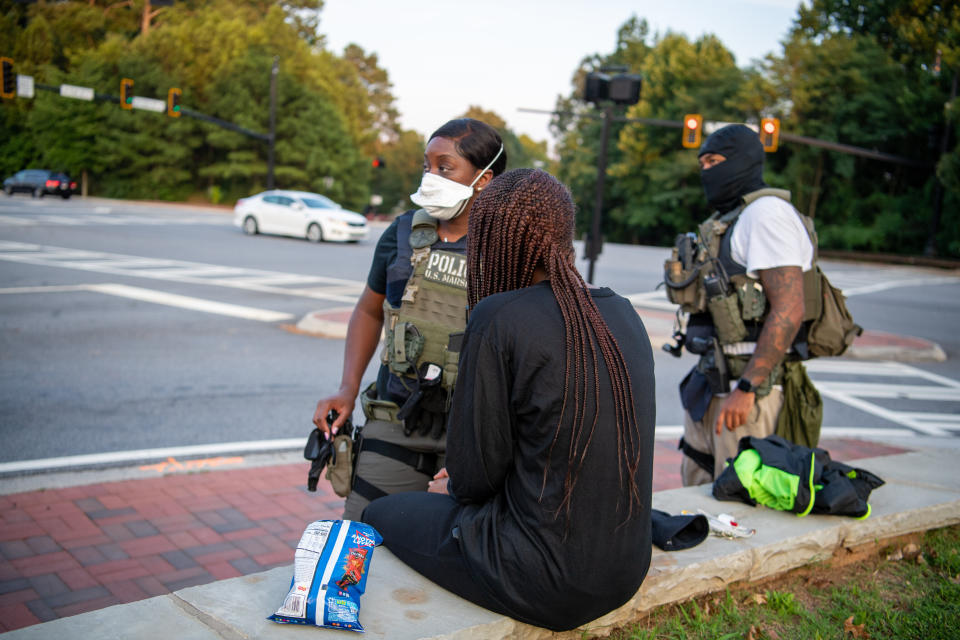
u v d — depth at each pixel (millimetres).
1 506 4258
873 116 36938
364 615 2051
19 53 60281
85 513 4215
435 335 2512
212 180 55188
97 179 56062
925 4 39219
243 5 72000
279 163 54594
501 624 2062
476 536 2057
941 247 35688
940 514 3365
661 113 46906
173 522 4141
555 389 1866
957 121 33031
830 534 3006
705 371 3236
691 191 44406
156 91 54219
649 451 1999
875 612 2725
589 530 1917
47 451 5270
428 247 2607
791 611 2699
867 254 35062
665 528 2715
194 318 11195
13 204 36438
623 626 2455
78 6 63562
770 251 3020
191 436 5785
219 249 21625
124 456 5230
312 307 12625
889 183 39688
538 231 1974
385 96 90188
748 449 3170
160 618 2000
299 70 57750
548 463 1915
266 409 6668
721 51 47906
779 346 2994
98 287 13781
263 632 1944
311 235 25328
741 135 3229
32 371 7629
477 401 1927
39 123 54219
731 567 2725
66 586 3400
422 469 2615
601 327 1938
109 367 7984
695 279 3260
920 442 6656
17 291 12969
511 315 1905
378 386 2781
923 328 14539
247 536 4008
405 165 78500
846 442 6449
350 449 2703
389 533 2326
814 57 38281
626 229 53500
